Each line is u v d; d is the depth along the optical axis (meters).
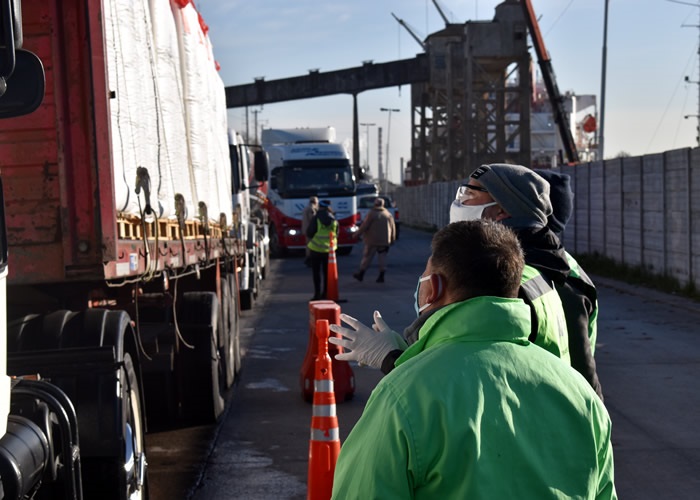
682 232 18.14
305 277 25.27
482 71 56.97
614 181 22.67
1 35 2.67
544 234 3.17
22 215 4.63
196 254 8.07
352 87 80.19
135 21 5.73
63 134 4.59
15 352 4.75
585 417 2.08
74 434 3.77
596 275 22.28
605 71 36.75
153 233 5.90
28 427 3.47
